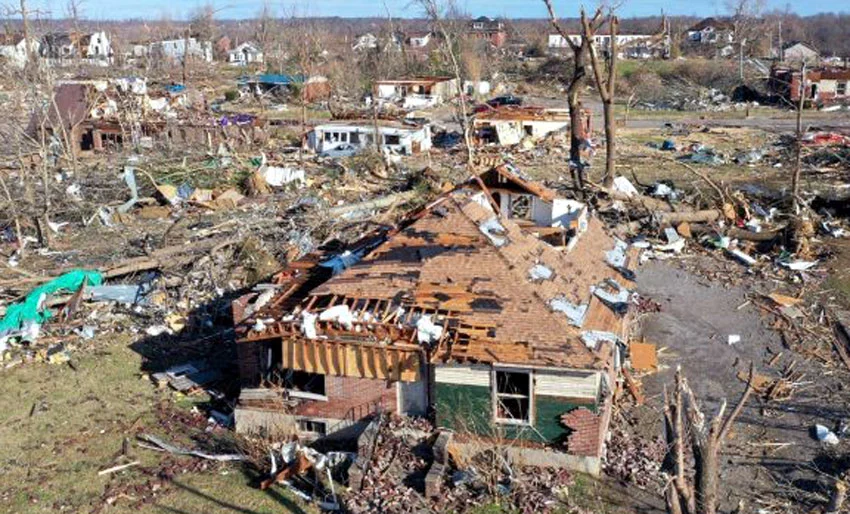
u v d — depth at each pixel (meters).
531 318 17.75
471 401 17.50
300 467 17.69
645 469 17.31
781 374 22.03
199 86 88.25
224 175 44.41
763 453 18.33
